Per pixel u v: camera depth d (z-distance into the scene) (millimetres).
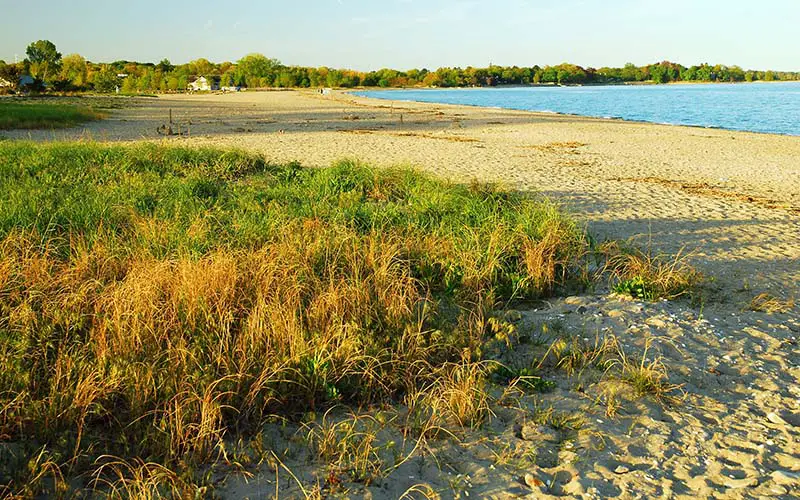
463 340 4977
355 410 4180
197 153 13469
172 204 8477
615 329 5520
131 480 3283
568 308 6098
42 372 4180
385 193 10641
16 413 3676
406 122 31828
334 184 10648
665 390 4469
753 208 11047
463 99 85062
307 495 3264
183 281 5059
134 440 3646
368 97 85562
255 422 3941
